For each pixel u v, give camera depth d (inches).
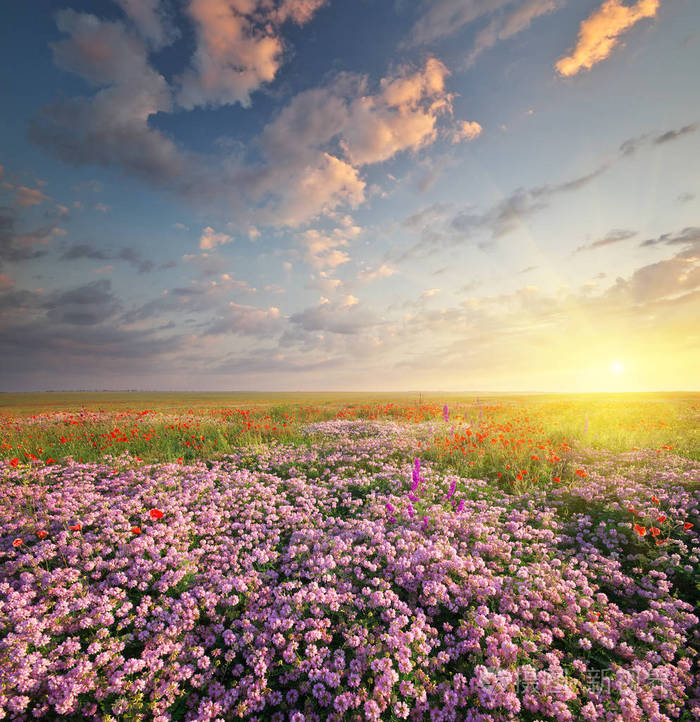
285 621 183.2
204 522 286.4
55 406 1733.5
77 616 187.8
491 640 174.9
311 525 280.5
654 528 254.1
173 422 800.9
